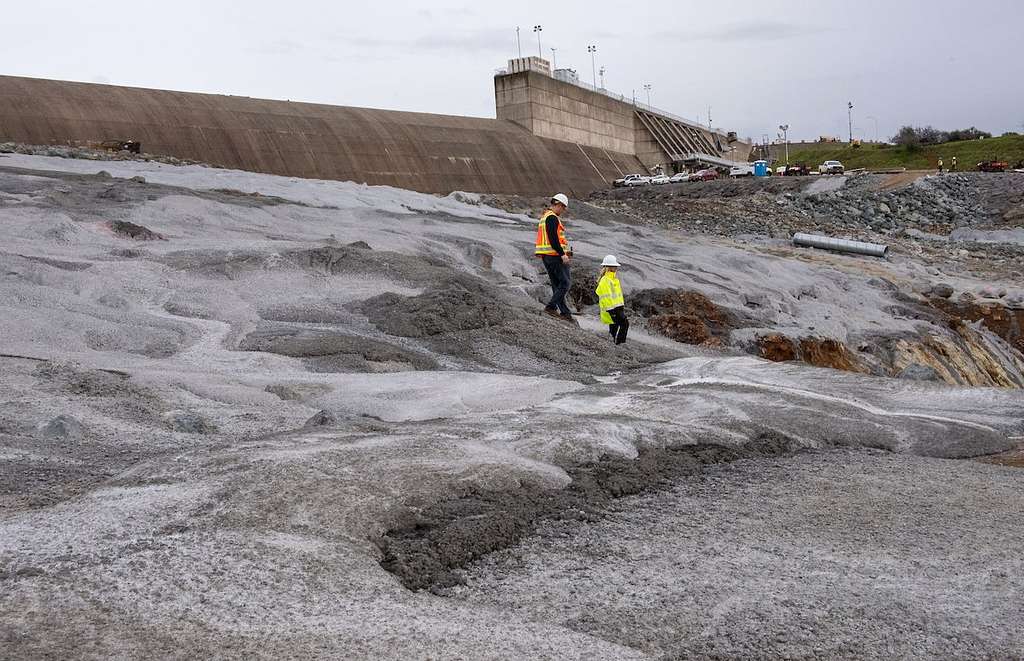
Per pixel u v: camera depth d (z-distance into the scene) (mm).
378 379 8758
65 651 3004
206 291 12203
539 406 8102
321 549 4117
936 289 26453
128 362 8758
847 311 21219
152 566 3736
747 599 3988
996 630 3758
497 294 14359
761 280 21750
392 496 4848
